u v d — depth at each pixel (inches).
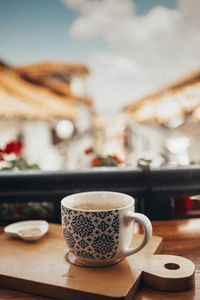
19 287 21.5
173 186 39.3
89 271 22.3
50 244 27.9
